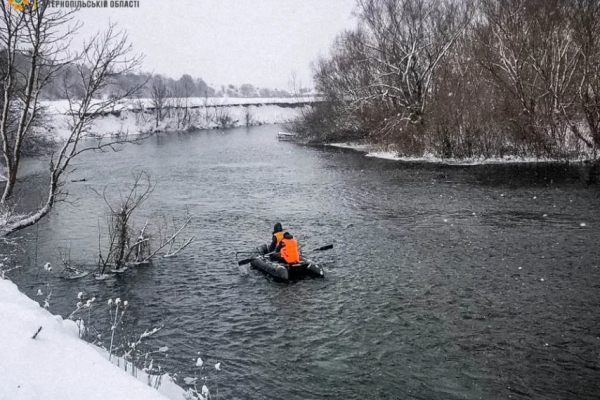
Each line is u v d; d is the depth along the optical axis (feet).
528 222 62.49
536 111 117.19
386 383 28.43
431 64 134.21
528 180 90.89
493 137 118.42
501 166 108.88
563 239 54.80
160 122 261.85
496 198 77.20
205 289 43.68
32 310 23.95
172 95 306.96
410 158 128.57
